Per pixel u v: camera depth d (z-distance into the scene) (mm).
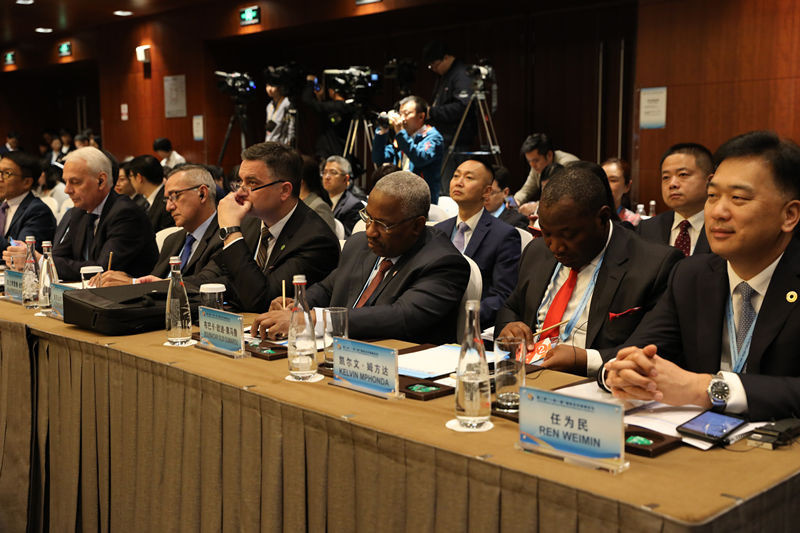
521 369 1555
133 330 2334
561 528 1192
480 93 5992
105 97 10938
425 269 2383
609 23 7266
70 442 2287
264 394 1697
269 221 2967
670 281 1943
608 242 2256
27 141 14258
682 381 1529
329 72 6641
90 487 2236
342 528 1551
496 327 2531
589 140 7539
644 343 1914
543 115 7816
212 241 3197
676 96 5863
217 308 2148
